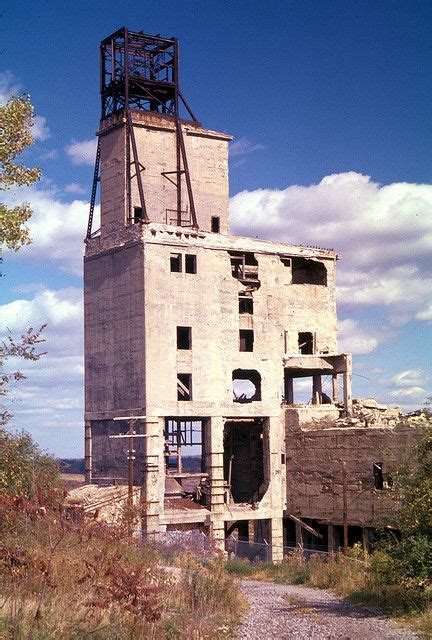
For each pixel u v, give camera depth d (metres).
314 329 70.44
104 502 51.62
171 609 21.30
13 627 15.45
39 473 21.25
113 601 17.45
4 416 20.44
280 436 65.94
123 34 66.06
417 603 25.44
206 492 63.09
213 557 37.69
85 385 66.44
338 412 67.50
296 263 72.81
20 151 25.80
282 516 64.88
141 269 61.91
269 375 66.44
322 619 24.17
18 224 24.81
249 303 69.88
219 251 65.31
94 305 66.31
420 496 26.67
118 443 62.91
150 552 29.05
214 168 70.06
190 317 63.25
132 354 62.22
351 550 42.78
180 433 63.53
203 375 63.31
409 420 57.88
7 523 19.27
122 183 65.38
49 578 17.75
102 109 68.56
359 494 57.09
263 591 32.81
